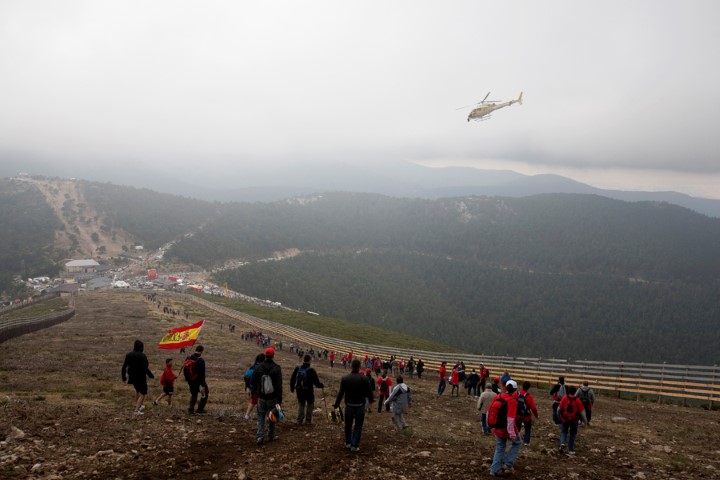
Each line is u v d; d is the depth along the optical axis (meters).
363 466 10.59
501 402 10.50
